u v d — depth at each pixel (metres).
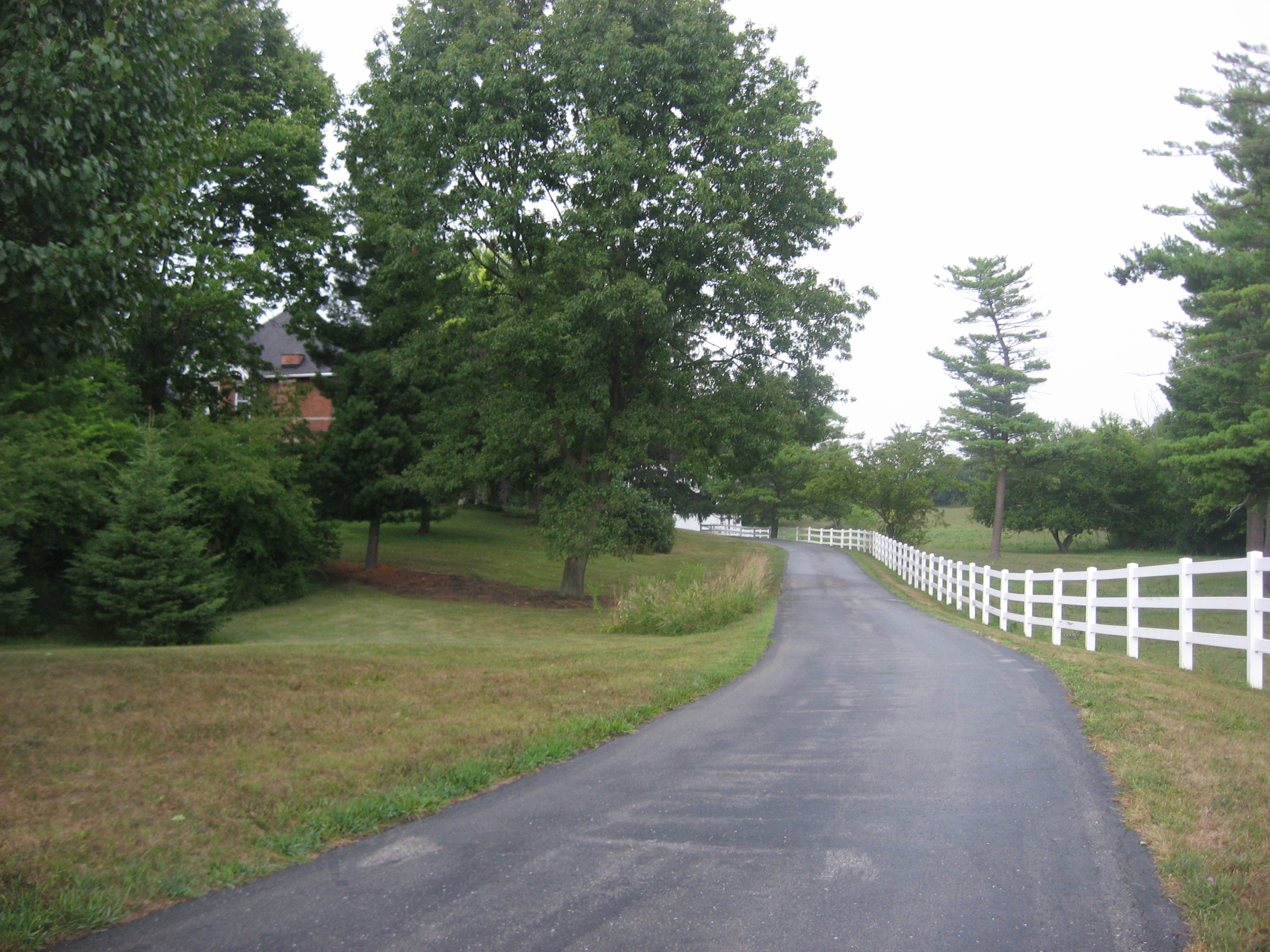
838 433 67.12
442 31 23.98
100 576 17.17
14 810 5.48
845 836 5.14
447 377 28.17
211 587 18.08
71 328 8.69
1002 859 4.72
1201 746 6.83
